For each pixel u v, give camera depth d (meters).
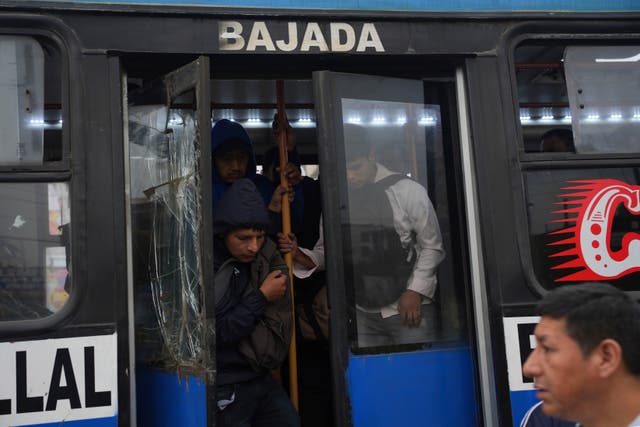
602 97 3.21
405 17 3.04
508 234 3.02
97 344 2.66
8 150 2.72
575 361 1.44
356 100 3.06
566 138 3.22
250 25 2.93
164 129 2.89
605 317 1.43
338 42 2.99
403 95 3.15
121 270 2.71
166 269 2.88
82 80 2.77
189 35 2.88
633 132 3.20
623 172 3.14
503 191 3.04
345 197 3.00
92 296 2.68
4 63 2.75
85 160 2.73
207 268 2.65
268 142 4.69
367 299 2.98
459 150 3.17
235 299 2.86
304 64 3.09
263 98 4.18
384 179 3.08
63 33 2.78
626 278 3.08
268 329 2.89
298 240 3.70
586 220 3.08
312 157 4.78
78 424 2.61
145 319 2.94
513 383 2.93
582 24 3.18
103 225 2.72
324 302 3.38
